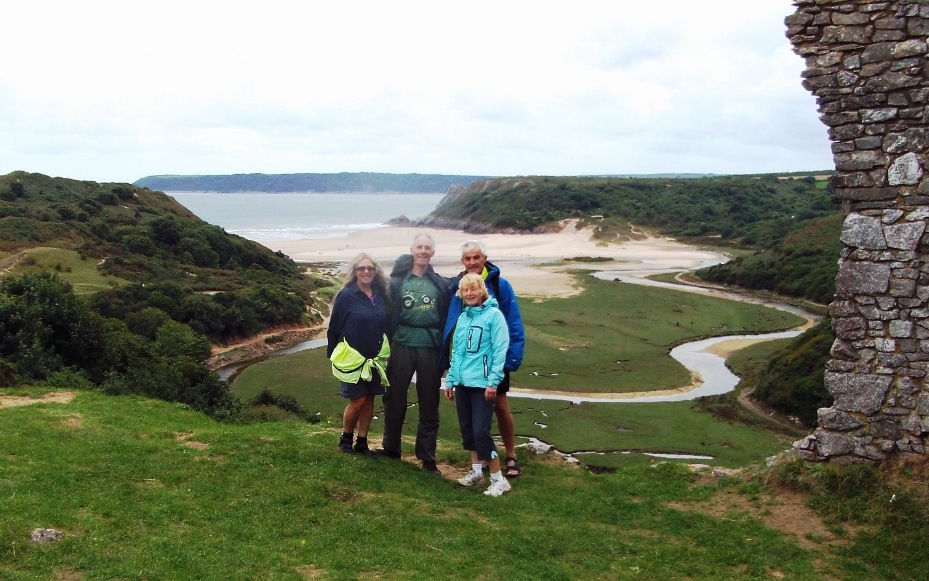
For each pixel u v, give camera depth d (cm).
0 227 5362
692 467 932
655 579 611
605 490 860
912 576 625
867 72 760
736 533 713
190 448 873
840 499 746
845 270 778
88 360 1772
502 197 15875
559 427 2694
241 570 548
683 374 3681
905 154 746
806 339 3328
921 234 738
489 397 796
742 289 7100
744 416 2852
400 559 600
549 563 625
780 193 14288
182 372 1966
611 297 6338
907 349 747
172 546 579
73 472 746
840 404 782
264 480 761
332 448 880
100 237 5984
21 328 1633
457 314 827
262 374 3678
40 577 503
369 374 830
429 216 18138
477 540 658
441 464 951
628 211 13238
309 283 7075
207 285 5403
